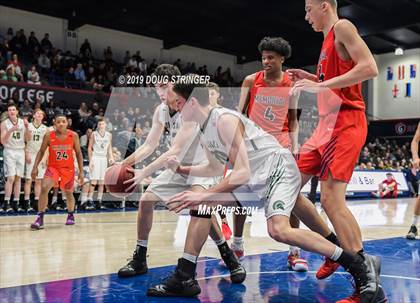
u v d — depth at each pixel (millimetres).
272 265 3217
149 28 17062
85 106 10641
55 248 3965
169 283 2385
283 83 2869
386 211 7918
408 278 2816
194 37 17719
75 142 5590
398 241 4344
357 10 14398
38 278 2816
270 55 2842
